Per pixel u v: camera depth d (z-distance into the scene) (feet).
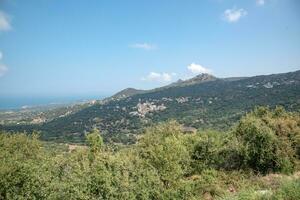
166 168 92.07
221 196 85.87
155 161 93.45
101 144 115.65
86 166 77.25
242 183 97.04
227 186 97.86
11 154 88.43
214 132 137.59
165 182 90.63
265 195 66.28
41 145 108.88
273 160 107.55
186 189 88.17
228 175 104.63
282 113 141.38
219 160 115.44
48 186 69.46
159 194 82.89
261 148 108.06
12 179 67.46
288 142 112.88
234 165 113.91
